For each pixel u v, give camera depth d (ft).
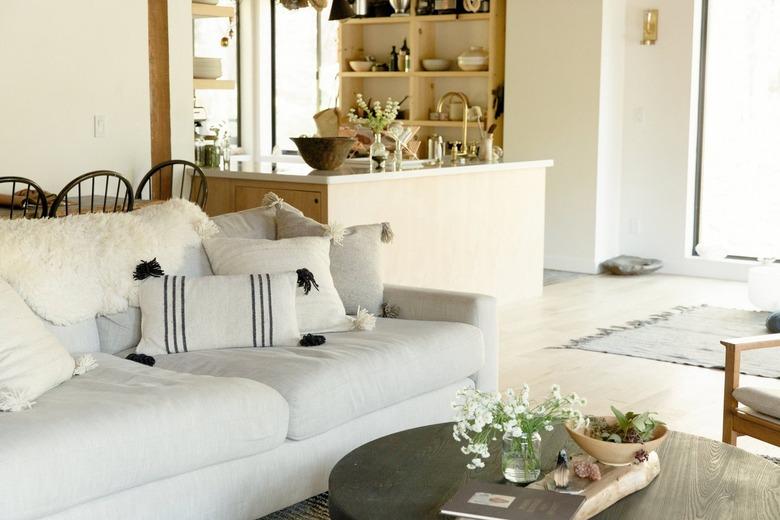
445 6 27.58
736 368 10.25
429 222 19.07
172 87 20.38
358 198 17.48
